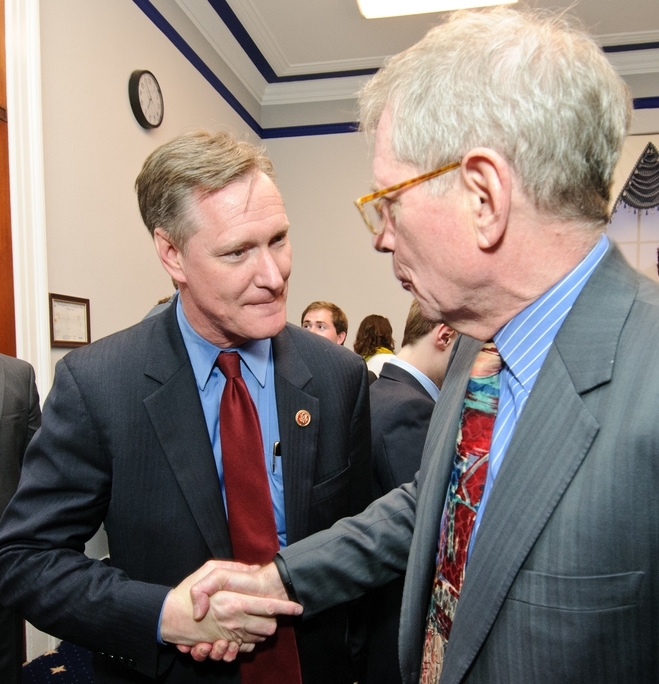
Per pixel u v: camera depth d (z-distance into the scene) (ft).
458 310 2.10
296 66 16.20
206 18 12.97
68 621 2.59
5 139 7.06
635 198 15.53
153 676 2.60
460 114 1.79
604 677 1.64
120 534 2.84
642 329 1.75
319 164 17.35
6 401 5.78
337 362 3.37
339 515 3.16
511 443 1.87
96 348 3.01
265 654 2.74
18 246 7.19
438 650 2.26
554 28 1.87
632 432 1.61
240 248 2.56
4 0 7.01
